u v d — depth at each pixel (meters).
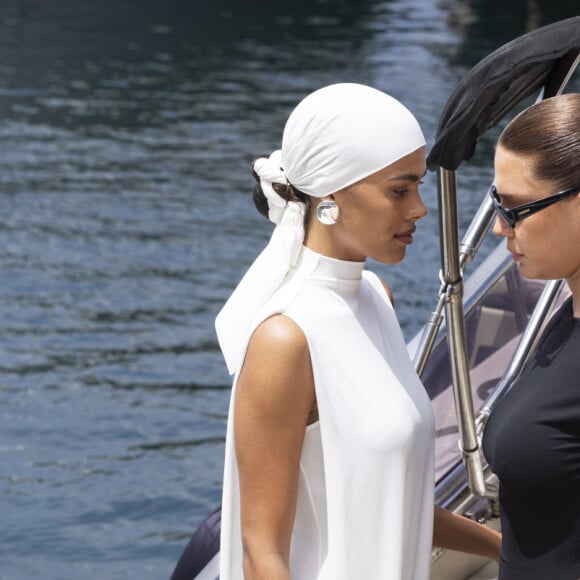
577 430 4.43
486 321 6.62
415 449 4.59
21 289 26.14
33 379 21.34
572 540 4.53
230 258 28.91
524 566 4.66
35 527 16.28
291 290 4.52
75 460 18.34
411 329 24.05
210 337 23.80
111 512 16.75
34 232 30.33
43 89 49.44
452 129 4.68
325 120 4.37
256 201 4.79
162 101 47.81
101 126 43.03
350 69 56.06
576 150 4.31
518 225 4.45
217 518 6.02
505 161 4.46
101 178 35.94
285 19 73.56
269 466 4.41
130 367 22.08
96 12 72.94
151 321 24.55
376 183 4.39
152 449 18.77
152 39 63.88
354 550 4.53
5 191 34.09
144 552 15.73
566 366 4.48
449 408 6.41
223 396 20.89
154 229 31.00
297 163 4.44
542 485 4.52
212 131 42.69
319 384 4.42
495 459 4.63
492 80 4.61
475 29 71.81
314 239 4.57
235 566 4.66
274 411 4.38
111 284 26.75
